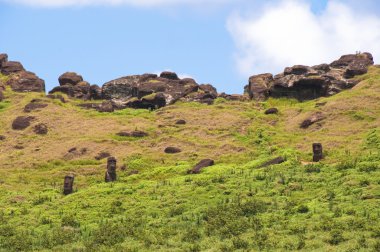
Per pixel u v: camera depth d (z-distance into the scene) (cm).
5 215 4259
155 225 3806
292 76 7894
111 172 5209
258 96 8088
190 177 4866
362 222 3288
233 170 4928
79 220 4094
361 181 4069
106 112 7656
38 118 7175
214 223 3606
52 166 5844
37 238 3744
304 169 4700
